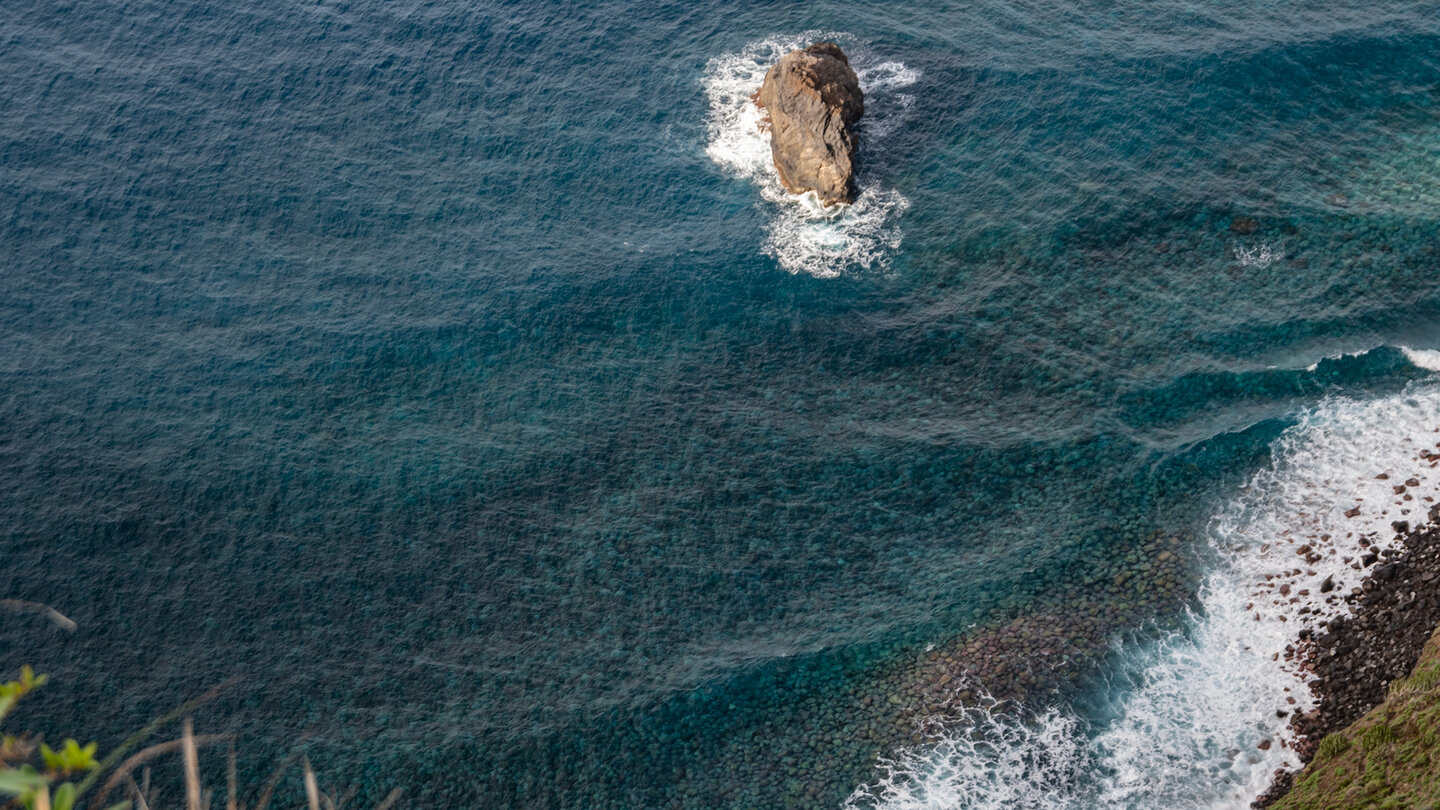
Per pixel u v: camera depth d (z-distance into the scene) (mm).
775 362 66500
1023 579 53219
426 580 57094
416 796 48625
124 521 60000
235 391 66062
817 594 54656
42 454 62906
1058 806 44750
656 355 67562
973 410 61812
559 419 64312
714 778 47875
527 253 73688
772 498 59125
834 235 73312
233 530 59625
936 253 71250
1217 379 59969
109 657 54688
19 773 9492
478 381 66625
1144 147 74562
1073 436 58969
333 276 72625
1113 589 52031
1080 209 71312
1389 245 64750
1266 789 43531
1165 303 64875
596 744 49625
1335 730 44438
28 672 9648
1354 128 73125
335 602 56375
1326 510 52812
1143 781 44906
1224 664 48312
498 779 48875
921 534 56438
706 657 52625
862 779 46781
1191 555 52656
